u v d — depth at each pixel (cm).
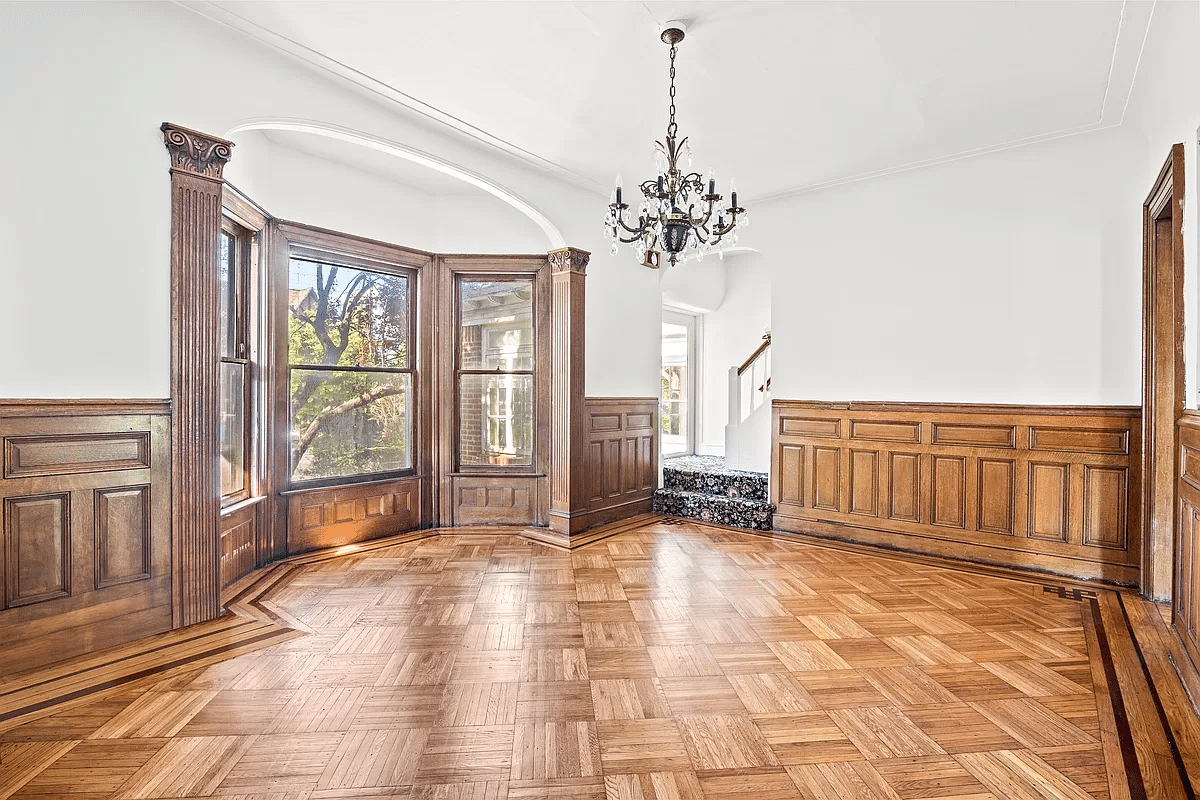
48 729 211
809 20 279
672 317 809
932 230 459
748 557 446
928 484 457
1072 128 393
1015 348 425
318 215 450
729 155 444
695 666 266
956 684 250
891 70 324
